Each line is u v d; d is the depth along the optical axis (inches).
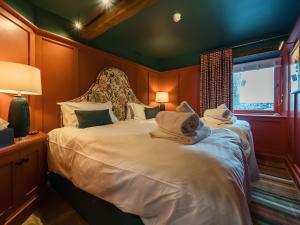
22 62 70.7
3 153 44.5
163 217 31.9
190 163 34.8
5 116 64.4
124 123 96.3
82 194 55.8
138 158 40.8
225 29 110.7
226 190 29.3
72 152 59.5
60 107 90.0
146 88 158.4
